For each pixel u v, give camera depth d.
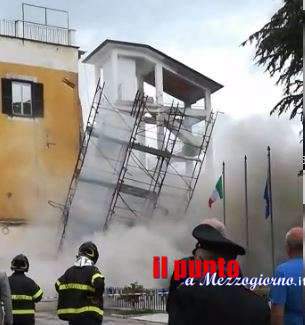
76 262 7.06
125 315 19.53
